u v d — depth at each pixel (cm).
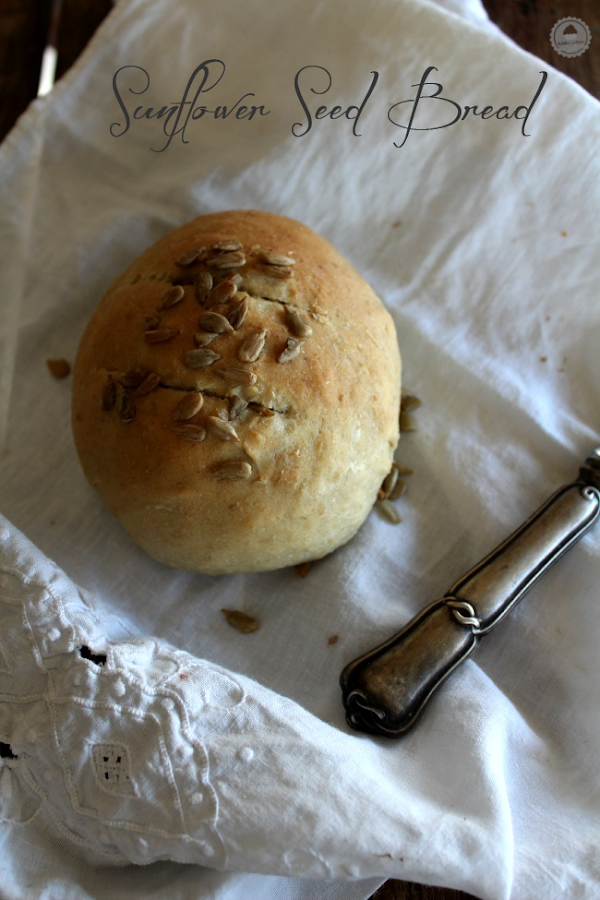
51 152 39
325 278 33
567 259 37
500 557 33
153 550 33
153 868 30
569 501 33
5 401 37
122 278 35
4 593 31
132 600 35
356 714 32
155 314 33
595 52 40
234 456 31
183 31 39
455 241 38
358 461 32
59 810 29
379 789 29
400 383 35
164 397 32
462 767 30
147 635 34
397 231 38
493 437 36
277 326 32
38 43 42
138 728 29
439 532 35
